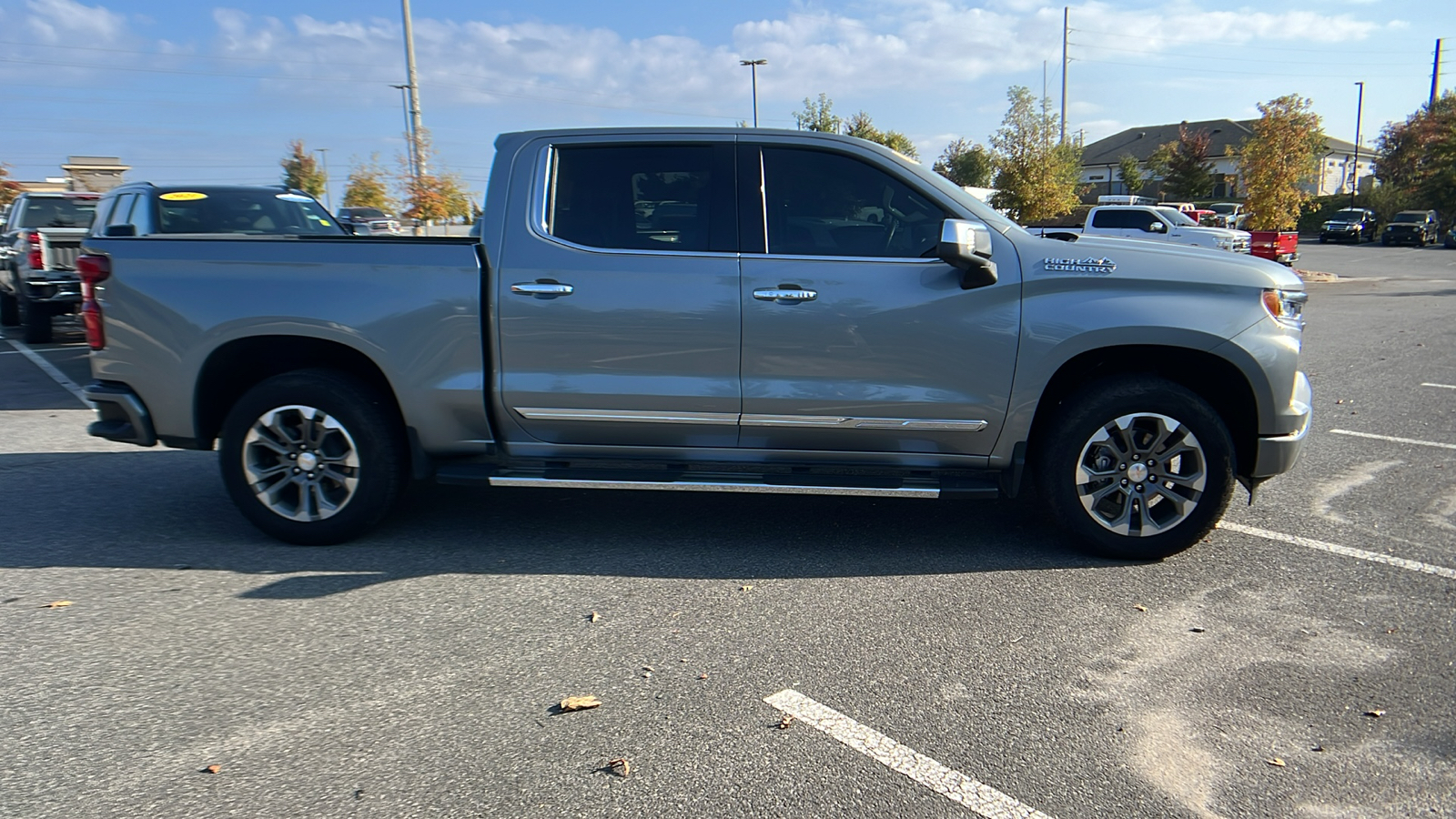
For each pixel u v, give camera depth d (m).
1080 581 4.25
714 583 4.24
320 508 4.62
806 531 4.96
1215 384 4.56
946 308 4.29
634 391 4.41
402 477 4.72
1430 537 4.84
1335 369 10.40
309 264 4.46
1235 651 3.58
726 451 4.54
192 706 3.15
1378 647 3.62
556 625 3.80
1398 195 54.50
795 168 4.44
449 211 22.05
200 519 5.13
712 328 4.34
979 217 4.37
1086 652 3.58
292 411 4.54
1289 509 5.31
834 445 4.48
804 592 4.15
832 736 3.00
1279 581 4.26
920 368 4.33
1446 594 4.11
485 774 2.79
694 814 2.61
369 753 2.89
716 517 5.18
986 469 4.53
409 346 4.44
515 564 4.46
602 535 4.88
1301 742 2.97
